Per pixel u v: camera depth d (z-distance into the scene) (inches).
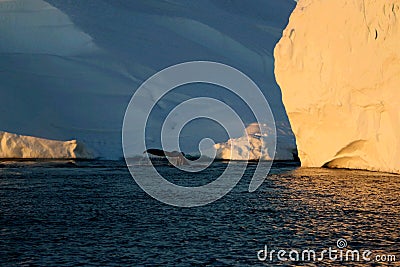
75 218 2246.6
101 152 4601.4
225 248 1882.4
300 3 3789.4
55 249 1852.9
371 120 3366.1
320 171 3619.6
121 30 7347.4
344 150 3587.6
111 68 6176.2
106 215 2306.8
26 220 2202.3
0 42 6427.2
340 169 3705.7
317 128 3686.0
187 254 1819.6
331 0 3494.1
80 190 2866.6
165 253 1827.0
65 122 4859.7
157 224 2174.0
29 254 1802.4
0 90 5044.3
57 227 2107.5
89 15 7386.8
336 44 3447.3
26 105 4933.6
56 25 6624.0
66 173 3513.8
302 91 3646.7
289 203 2559.1
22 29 6515.8
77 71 5816.9
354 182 3088.1
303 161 3919.8
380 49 3228.3
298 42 3646.7
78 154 4458.7
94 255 1801.2
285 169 3814.0
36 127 4643.2
